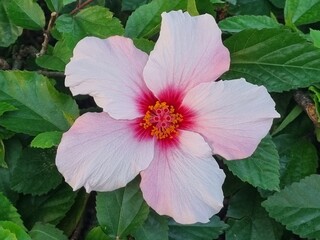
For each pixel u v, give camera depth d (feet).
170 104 0.57
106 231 0.58
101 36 0.62
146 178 0.55
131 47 0.56
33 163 0.62
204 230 0.63
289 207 0.62
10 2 0.64
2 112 0.59
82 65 0.54
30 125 0.60
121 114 0.55
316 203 0.62
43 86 0.61
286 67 0.63
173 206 0.54
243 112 0.55
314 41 0.62
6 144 0.63
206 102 0.55
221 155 0.56
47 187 0.61
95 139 0.54
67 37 0.62
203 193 0.54
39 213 0.62
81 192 0.63
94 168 0.54
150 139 0.56
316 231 0.61
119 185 0.55
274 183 0.59
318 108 0.63
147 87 0.57
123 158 0.55
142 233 0.59
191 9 0.61
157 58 0.55
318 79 0.62
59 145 0.54
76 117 0.61
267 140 0.60
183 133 0.56
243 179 0.58
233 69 0.64
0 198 0.58
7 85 0.60
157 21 0.63
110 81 0.55
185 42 0.56
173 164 0.55
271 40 0.62
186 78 0.57
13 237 0.52
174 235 0.63
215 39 0.56
